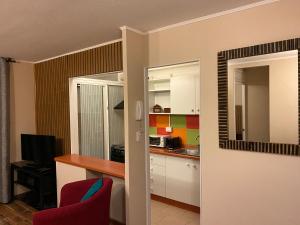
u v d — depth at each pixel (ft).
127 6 6.70
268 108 6.74
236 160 7.25
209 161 7.77
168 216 10.98
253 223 7.00
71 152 12.29
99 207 7.64
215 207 7.68
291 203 6.40
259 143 6.81
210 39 7.59
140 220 8.94
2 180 12.58
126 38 8.38
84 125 12.98
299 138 6.30
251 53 6.81
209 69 7.66
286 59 6.42
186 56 8.12
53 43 10.28
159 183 12.54
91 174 10.20
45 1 6.23
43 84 13.80
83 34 9.12
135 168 8.74
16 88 13.65
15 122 13.62
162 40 8.65
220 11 7.26
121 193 9.59
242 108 7.14
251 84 6.99
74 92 12.39
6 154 12.63
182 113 12.58
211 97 7.66
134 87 8.73
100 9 6.85
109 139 14.07
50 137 11.95
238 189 7.24
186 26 8.09
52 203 12.20
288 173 6.43
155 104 14.64
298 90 6.27
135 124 8.77
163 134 14.23
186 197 11.53
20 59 13.47
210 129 7.72
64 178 10.89
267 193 6.75
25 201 12.73
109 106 14.11
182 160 11.57
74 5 6.52
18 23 7.78
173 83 12.88
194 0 6.45
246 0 6.54
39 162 12.45
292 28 6.25
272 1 6.48
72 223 7.00
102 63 10.47
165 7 6.86
